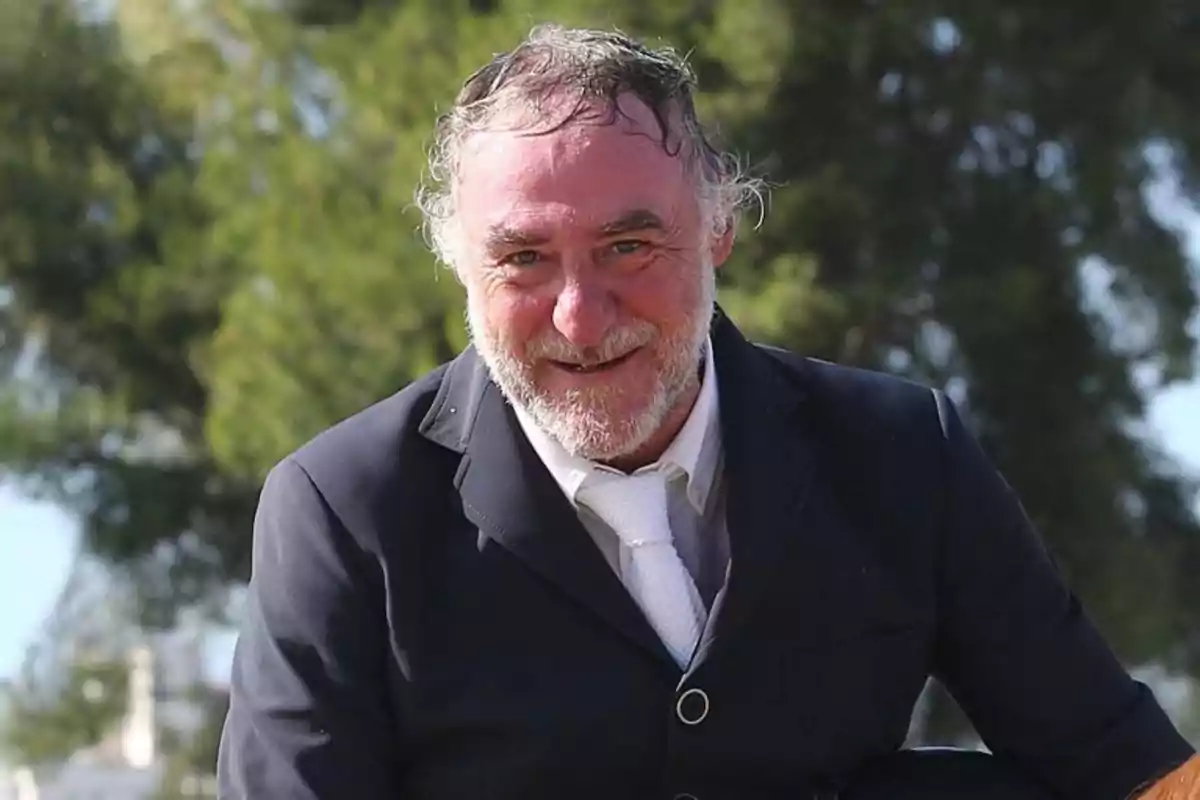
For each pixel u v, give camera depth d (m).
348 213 9.98
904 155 9.70
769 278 9.12
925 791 2.53
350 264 9.58
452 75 9.48
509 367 2.35
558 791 2.38
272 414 9.76
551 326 2.30
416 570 2.42
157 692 12.73
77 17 12.09
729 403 2.53
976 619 2.58
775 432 2.54
